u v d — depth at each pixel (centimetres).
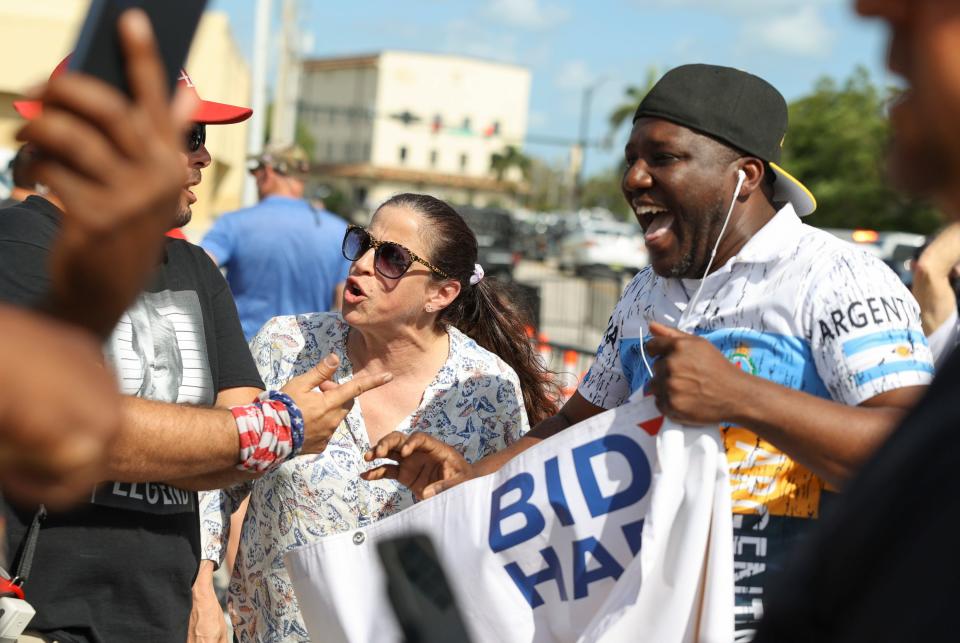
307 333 309
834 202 3869
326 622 229
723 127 203
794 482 203
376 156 9706
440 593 218
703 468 188
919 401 96
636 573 191
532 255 4278
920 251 402
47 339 65
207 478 223
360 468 286
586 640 193
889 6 90
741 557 202
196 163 250
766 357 202
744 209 210
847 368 191
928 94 88
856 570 94
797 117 4069
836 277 196
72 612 213
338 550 228
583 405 254
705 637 186
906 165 93
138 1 69
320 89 10681
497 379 305
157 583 223
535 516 209
